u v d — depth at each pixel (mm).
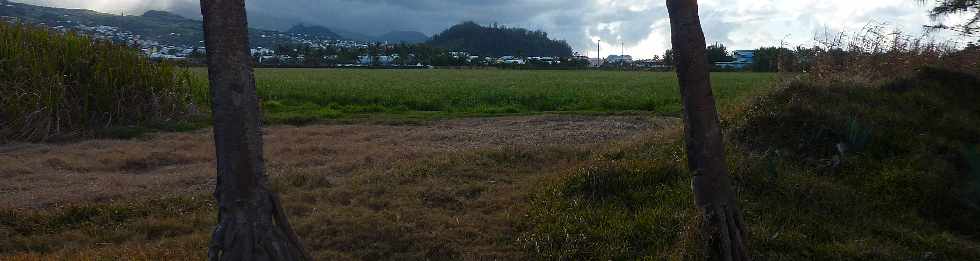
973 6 11492
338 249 5414
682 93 4391
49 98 10750
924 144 7473
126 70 12375
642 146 8430
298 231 5711
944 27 11930
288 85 26094
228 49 3723
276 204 4062
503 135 11688
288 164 8938
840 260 5059
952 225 6164
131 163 8961
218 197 3941
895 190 6492
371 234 5621
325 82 30062
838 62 10414
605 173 6715
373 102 19188
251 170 3871
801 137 7605
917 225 5949
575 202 6230
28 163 8656
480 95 20875
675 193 6227
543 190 6789
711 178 4395
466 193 7117
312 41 166625
